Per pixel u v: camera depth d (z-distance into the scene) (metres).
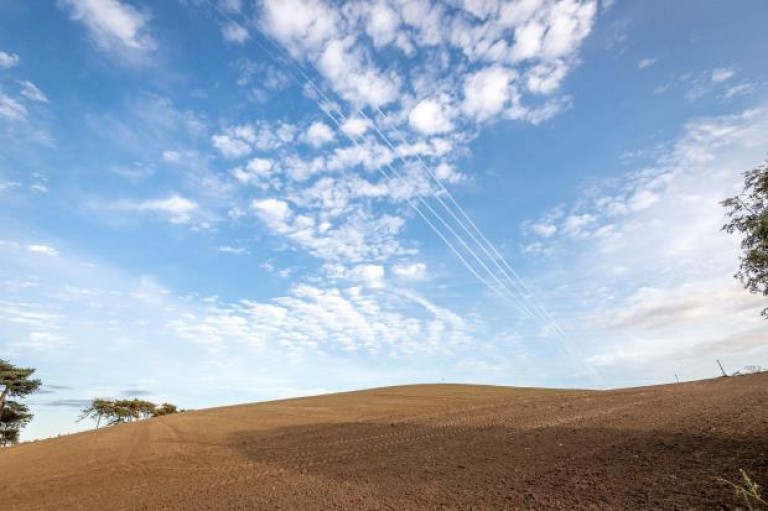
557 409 26.00
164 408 75.94
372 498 11.09
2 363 51.81
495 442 17.61
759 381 30.83
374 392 54.75
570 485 10.25
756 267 11.25
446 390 52.53
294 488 12.95
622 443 14.42
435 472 13.34
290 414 36.41
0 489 16.59
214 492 13.30
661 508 7.91
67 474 18.38
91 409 68.75
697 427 15.30
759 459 9.99
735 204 11.33
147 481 15.72
